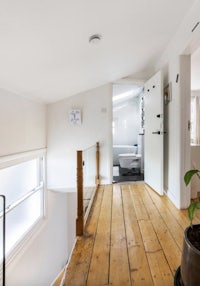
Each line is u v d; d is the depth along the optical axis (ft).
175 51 8.30
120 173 15.94
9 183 9.04
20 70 6.75
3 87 7.59
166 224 6.81
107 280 4.29
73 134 12.36
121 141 21.90
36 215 11.45
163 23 7.00
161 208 8.23
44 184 12.06
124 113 21.86
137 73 12.27
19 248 8.59
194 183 9.34
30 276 9.52
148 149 11.46
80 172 6.33
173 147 8.77
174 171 8.62
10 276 7.75
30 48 5.61
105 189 11.16
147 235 6.11
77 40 6.12
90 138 12.34
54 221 13.33
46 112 12.37
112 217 7.43
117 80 12.19
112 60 8.86
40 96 10.45
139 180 13.39
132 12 5.62
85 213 7.92
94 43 6.68
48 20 4.73
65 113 12.35
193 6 6.19
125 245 5.58
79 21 5.20
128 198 9.56
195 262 3.34
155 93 10.12
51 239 12.65
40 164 11.91
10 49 5.34
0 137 7.52
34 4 4.09
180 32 7.55
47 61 6.77
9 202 8.98
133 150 19.86
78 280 4.30
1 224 8.03
